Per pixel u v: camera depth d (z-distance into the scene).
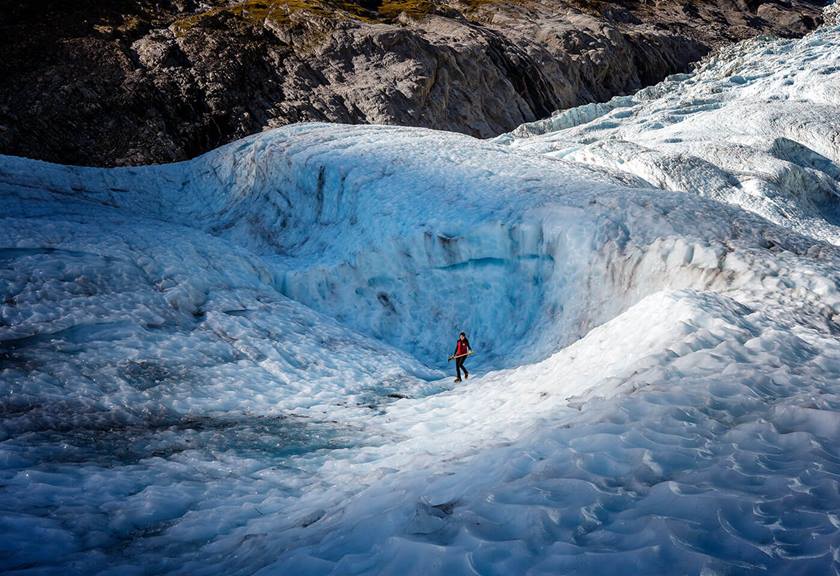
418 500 4.91
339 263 22.86
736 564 3.39
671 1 120.44
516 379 14.27
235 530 7.09
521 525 4.24
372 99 67.31
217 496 8.64
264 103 66.19
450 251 21.75
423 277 22.30
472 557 3.81
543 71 82.31
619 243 18.98
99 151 57.56
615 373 9.94
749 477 4.62
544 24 92.50
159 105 62.50
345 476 8.98
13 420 11.48
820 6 149.88
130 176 35.06
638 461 5.23
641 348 10.24
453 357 17.45
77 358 14.55
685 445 5.52
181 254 21.03
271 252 26.77
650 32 99.62
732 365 7.99
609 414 6.60
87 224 22.50
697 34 109.06
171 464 10.05
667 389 7.16
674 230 18.88
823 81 51.72
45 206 26.50
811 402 6.32
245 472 9.86
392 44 73.56
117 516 7.70
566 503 4.53
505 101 77.00
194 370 15.46
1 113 57.25
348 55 72.50
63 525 7.27
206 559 5.96
